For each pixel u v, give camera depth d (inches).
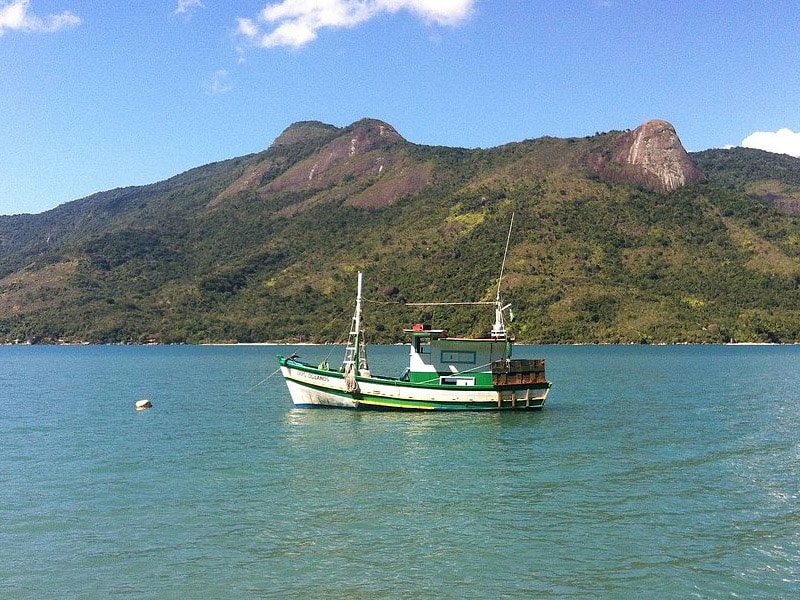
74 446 1653.5
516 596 813.2
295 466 1417.3
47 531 1023.0
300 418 2073.1
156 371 4584.2
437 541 973.2
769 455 1524.4
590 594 818.2
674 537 989.2
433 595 815.7
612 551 938.1
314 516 1079.6
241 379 3806.6
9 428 1941.4
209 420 2070.6
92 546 964.0
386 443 1668.3
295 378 2190.0
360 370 2171.5
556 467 1405.0
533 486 1252.5
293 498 1176.2
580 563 900.0
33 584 850.8
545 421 2007.9
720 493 1206.9
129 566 897.5
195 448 1615.4
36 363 5861.2
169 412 2277.3
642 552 935.0
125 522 1058.7
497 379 2110.0
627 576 863.7
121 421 2071.9
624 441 1691.7
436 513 1092.5
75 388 3265.3
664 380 3560.5
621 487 1247.5
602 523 1046.4
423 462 1451.8
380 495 1192.2
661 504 1139.3
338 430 1852.9
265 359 6245.1
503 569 882.8
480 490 1226.0
